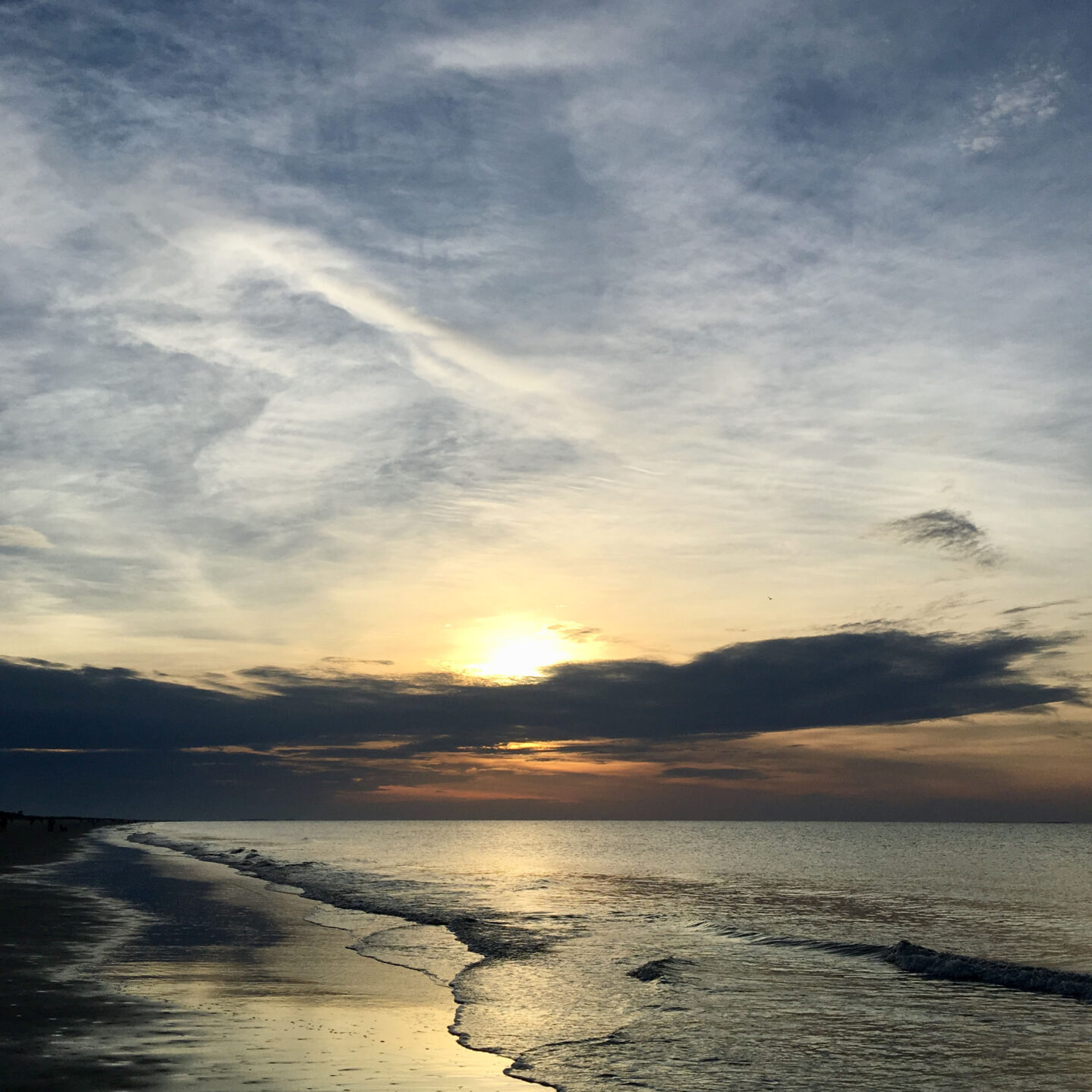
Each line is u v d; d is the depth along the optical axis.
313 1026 14.25
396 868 66.75
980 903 45.53
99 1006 14.97
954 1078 12.66
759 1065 13.18
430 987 18.70
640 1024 15.73
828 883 58.88
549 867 73.94
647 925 32.25
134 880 45.09
